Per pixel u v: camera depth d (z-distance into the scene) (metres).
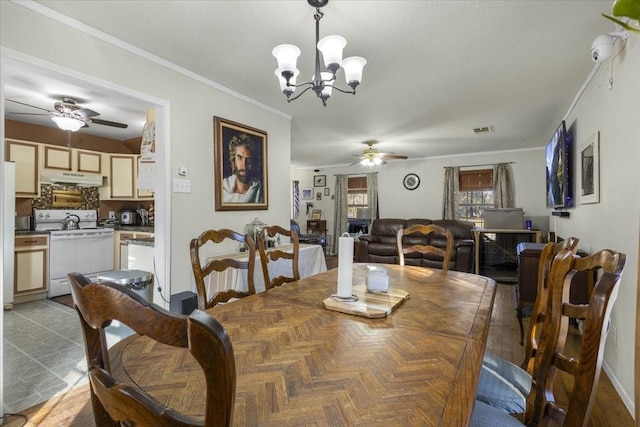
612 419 1.76
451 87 3.12
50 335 2.82
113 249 4.76
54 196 4.80
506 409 1.16
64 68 1.96
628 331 1.88
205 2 1.84
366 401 0.71
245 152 3.34
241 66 2.67
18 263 3.77
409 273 2.15
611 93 2.20
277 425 0.63
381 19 2.00
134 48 2.33
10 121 4.25
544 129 4.69
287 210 4.01
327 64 1.73
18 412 1.79
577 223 3.24
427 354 0.94
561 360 0.95
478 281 1.91
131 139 5.39
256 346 1.00
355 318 1.26
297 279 2.13
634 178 1.81
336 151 6.50
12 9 1.75
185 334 0.42
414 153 6.66
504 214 5.68
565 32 2.14
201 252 2.88
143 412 0.48
